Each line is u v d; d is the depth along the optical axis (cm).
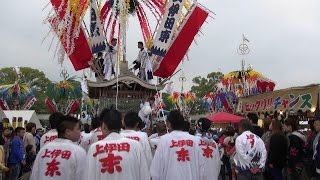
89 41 1342
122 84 1379
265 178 1014
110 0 1366
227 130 1272
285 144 958
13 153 1058
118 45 1310
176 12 1333
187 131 635
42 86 6562
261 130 1069
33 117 2817
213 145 636
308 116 1416
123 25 1310
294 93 1301
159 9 1406
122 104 1380
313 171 924
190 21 1365
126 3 1320
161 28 1347
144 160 524
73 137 532
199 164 612
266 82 2144
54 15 1227
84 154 523
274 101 1405
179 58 1367
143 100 1395
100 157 501
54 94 2512
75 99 2455
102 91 1383
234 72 2330
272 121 1019
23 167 1130
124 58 1381
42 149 522
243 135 816
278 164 955
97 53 1384
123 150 505
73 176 509
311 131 973
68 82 2528
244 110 1688
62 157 508
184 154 596
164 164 598
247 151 802
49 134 720
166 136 612
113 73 1394
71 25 1237
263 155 807
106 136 525
